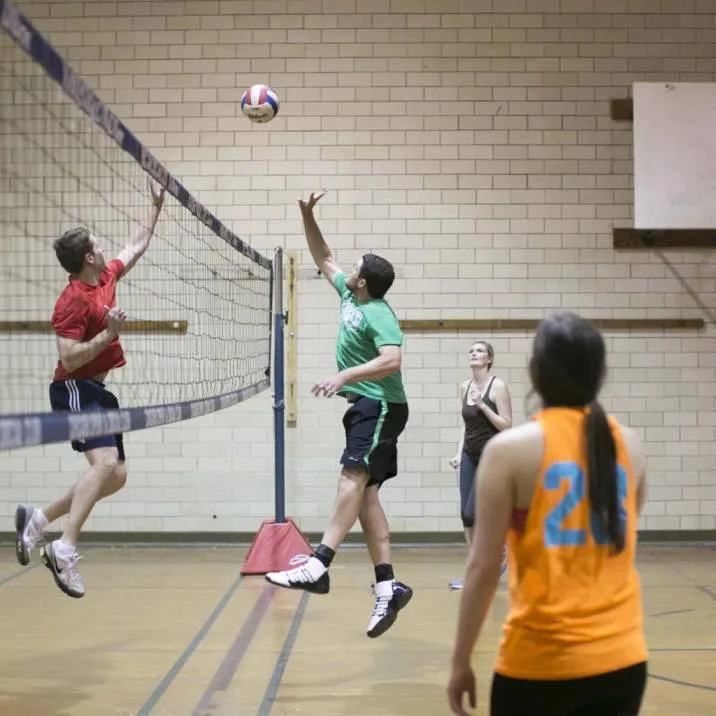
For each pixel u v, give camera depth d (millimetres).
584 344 2021
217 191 8547
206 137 8547
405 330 8500
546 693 1906
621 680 1918
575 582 1927
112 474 4320
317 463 8469
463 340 8500
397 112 8555
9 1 2324
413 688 4340
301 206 4953
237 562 7758
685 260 8492
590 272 8508
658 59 8539
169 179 4062
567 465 1956
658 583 6895
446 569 7441
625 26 8555
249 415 8500
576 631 1901
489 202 8531
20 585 6809
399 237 8523
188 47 8547
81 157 6789
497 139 8531
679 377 8500
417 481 8461
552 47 8547
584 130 8531
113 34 8555
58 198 6848
